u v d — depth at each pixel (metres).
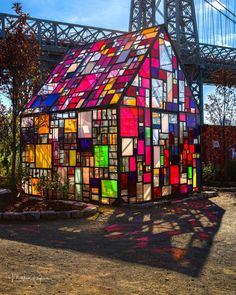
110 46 15.04
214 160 20.83
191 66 40.00
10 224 9.45
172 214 11.02
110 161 12.39
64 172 13.70
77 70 15.20
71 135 13.52
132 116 12.70
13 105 12.12
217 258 6.59
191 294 4.93
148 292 4.95
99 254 6.81
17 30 11.82
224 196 15.05
